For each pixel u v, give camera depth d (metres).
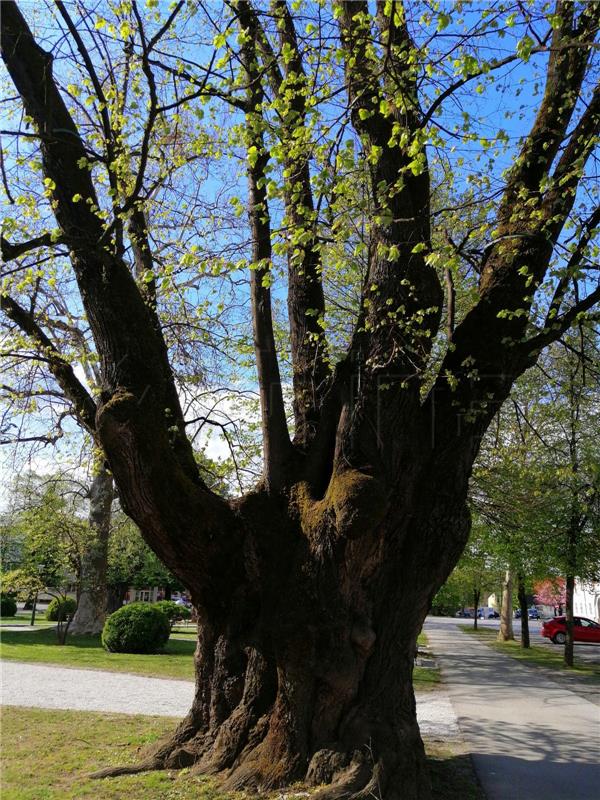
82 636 23.16
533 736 8.98
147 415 5.45
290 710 5.56
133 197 5.37
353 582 5.70
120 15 6.07
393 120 6.20
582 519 18.44
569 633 20.48
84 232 5.65
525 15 5.77
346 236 6.91
